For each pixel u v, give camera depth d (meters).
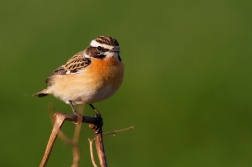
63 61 18.22
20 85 17.62
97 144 8.53
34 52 18.73
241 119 17.25
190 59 19.05
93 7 20.88
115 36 19.62
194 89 18.02
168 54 19.28
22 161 15.59
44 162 7.86
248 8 21.00
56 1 21.19
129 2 21.31
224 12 20.78
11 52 18.73
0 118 16.73
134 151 16.22
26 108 17.08
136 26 20.20
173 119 17.19
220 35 19.91
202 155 16.22
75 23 19.98
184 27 20.30
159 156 16.16
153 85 18.23
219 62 18.95
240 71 18.59
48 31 19.59
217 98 17.78
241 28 20.12
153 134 16.75
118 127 16.84
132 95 17.92
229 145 16.55
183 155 16.19
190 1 21.62
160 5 21.28
